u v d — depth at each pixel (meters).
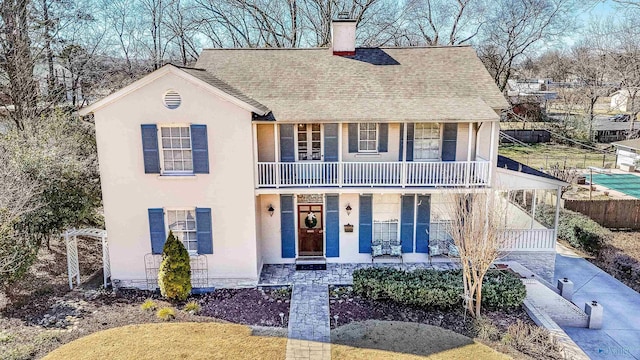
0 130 21.02
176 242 13.12
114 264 14.29
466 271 12.41
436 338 11.38
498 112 15.83
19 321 11.93
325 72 16.88
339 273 15.39
